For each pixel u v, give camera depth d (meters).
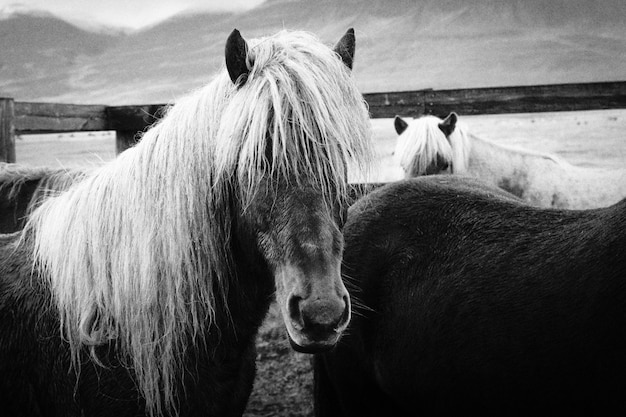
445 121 5.68
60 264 1.91
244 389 2.02
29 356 1.88
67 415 1.86
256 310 1.95
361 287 2.43
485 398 2.07
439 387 2.19
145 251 1.83
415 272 2.32
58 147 39.84
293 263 1.59
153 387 1.82
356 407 2.57
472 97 5.86
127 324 1.83
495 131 36.72
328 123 1.68
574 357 1.83
